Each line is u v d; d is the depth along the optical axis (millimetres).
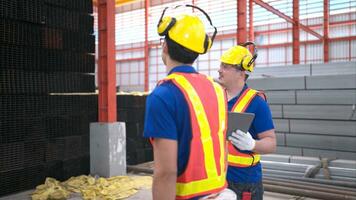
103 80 6297
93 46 6574
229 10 16594
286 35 20203
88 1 6508
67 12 6102
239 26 6820
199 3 17469
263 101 2326
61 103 5996
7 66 5184
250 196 2322
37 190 5348
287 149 6812
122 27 21609
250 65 2385
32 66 5531
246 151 2326
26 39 5445
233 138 2031
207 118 1457
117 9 21484
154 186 1376
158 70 24562
